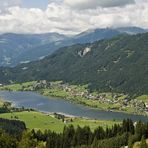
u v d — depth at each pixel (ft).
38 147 415.64
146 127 622.13
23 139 419.13
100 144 624.18
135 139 609.83
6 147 413.59
